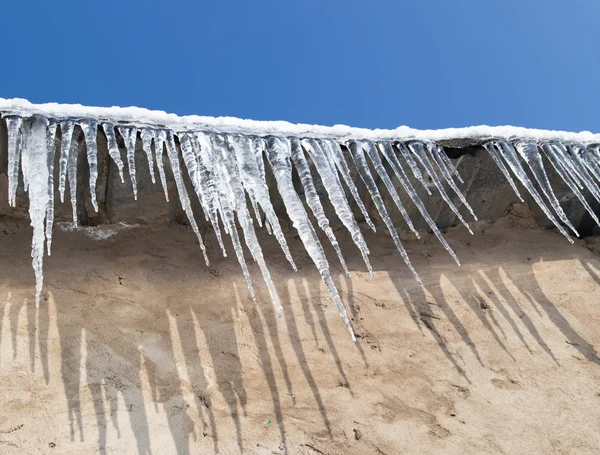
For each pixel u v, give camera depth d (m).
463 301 3.97
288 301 3.73
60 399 2.99
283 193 3.51
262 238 4.07
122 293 3.52
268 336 3.53
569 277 4.25
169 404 3.10
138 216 3.84
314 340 3.56
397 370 3.50
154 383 3.17
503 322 3.89
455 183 4.10
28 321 3.25
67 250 3.65
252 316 3.61
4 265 3.47
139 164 3.54
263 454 3.00
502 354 3.71
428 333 3.74
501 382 3.55
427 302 3.92
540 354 3.75
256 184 3.48
